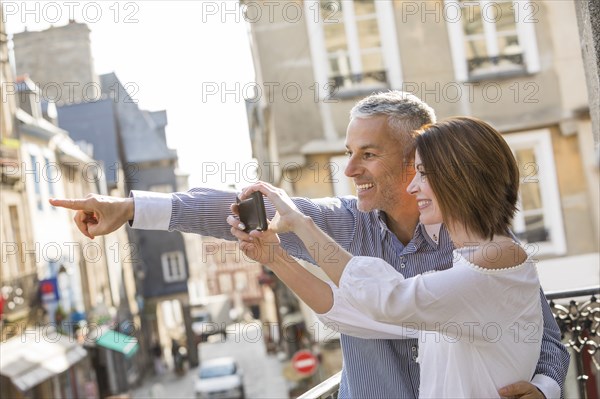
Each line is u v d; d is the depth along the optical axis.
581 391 3.53
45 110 32.09
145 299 45.78
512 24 17.50
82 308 29.12
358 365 2.34
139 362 39.66
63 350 24.41
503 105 17.55
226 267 39.72
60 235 28.41
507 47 17.69
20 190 25.20
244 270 39.69
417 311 1.97
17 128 25.56
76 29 33.00
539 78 17.47
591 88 2.94
